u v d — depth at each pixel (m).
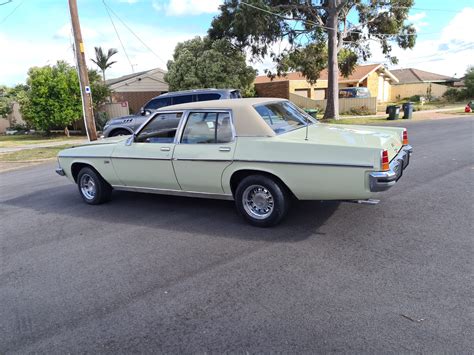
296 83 35.19
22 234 5.34
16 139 22.73
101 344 2.82
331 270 3.68
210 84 25.34
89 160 6.23
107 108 23.62
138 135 5.70
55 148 15.80
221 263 3.98
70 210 6.36
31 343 2.89
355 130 5.15
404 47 25.47
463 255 3.85
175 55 28.34
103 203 6.55
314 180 4.33
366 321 2.87
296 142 4.39
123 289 3.59
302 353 2.58
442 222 4.75
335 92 21.94
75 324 3.09
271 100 5.35
